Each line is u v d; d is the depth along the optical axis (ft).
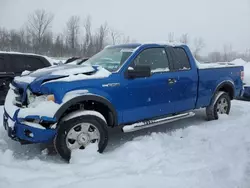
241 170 10.49
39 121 11.57
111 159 12.26
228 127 17.22
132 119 14.34
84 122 12.37
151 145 14.10
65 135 12.01
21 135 11.64
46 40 165.58
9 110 12.69
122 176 10.27
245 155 11.93
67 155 12.10
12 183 9.75
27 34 165.27
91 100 12.59
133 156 12.55
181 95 16.44
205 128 17.21
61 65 15.61
